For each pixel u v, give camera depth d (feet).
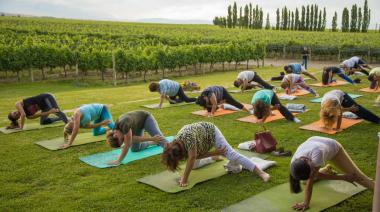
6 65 61.67
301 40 117.29
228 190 17.31
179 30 181.47
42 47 65.21
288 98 39.01
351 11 248.73
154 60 67.97
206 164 20.40
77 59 65.72
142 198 16.78
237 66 90.99
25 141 26.12
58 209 15.93
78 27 178.19
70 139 24.40
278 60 105.50
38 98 28.66
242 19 279.69
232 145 24.21
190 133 16.97
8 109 38.60
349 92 42.60
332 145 15.06
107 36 124.47
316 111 33.24
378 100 36.17
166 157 16.37
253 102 27.86
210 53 77.87
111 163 20.99
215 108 31.83
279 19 278.46
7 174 20.07
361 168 19.49
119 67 63.93
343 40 115.24
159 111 35.35
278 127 28.19
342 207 15.26
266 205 15.55
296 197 16.19
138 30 166.61
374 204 10.31
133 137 21.53
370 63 88.94
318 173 15.05
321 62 95.81
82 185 18.43
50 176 19.71
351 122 28.43
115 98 44.62
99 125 25.40
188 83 49.60
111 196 17.04
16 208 16.14
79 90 55.57
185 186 17.67
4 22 192.95
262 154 22.03
